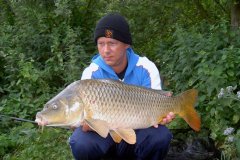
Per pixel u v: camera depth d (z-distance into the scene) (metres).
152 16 3.56
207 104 2.20
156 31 3.62
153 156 1.66
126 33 1.55
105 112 1.39
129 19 3.56
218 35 2.62
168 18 3.62
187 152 2.02
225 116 2.09
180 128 2.19
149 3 3.52
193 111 1.54
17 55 3.10
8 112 2.53
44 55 3.35
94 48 3.44
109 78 1.54
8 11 3.76
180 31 2.89
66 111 1.35
